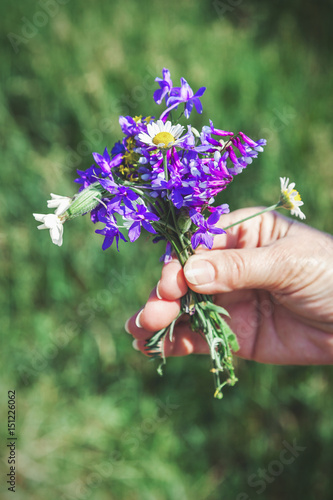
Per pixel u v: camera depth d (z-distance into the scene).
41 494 0.42
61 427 0.44
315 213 0.50
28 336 0.47
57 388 0.46
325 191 0.50
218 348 0.30
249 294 0.36
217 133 0.25
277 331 0.36
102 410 0.45
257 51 0.60
